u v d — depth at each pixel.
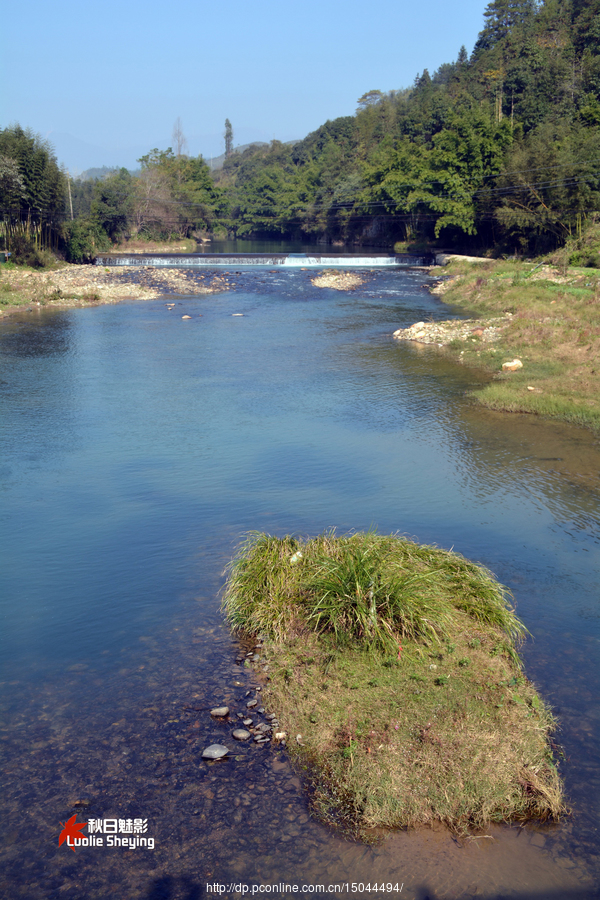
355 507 11.59
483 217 64.88
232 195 120.38
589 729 6.16
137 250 81.81
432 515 11.29
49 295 41.22
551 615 8.22
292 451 14.94
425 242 77.88
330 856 4.79
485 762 5.51
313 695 6.44
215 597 8.59
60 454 14.76
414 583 7.67
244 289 47.19
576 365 22.59
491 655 7.08
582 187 51.62
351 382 21.84
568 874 4.66
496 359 24.11
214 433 16.39
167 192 88.25
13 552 9.90
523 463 14.10
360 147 120.81
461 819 5.11
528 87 90.06
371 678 6.64
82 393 20.55
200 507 11.62
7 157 54.44
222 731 6.07
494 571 9.29
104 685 6.77
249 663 7.16
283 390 20.89
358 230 97.38
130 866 4.68
